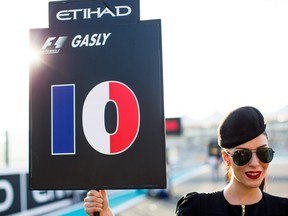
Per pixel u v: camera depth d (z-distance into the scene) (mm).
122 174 2691
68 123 2762
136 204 13461
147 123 2684
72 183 2738
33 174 2781
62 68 2791
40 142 2783
